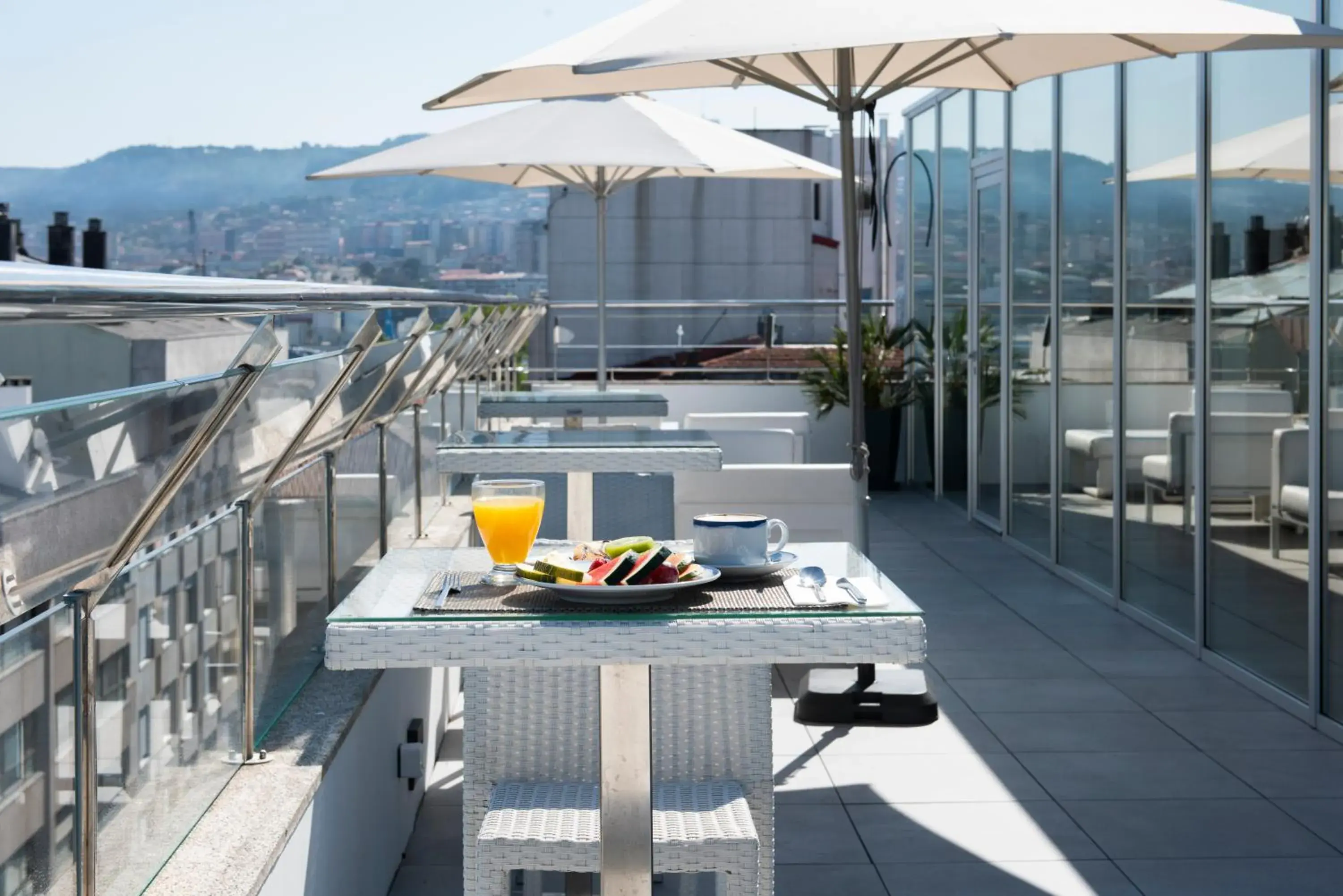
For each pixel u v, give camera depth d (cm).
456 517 537
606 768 207
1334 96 452
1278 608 503
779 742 455
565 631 179
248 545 249
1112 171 673
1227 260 542
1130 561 655
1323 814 385
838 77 409
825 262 2272
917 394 1128
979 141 924
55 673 155
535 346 1306
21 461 130
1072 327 741
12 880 143
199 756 221
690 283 2245
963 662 566
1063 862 351
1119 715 486
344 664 178
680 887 293
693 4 335
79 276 104
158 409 157
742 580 204
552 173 838
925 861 352
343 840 273
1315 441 466
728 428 891
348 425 328
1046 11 316
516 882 316
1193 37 373
